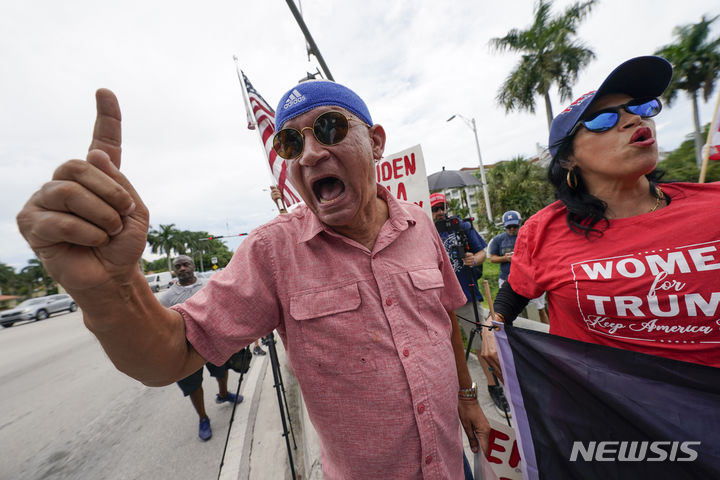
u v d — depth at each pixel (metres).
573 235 1.20
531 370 1.19
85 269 0.54
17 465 3.25
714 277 0.95
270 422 3.10
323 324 0.89
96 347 8.12
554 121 1.27
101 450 3.23
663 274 1.01
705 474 0.95
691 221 1.00
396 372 0.90
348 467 0.92
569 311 1.22
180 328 0.80
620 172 1.09
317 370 0.90
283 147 0.95
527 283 1.36
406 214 1.09
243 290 0.87
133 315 0.65
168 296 3.51
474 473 1.35
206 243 58.75
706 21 14.17
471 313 2.78
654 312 1.02
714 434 0.94
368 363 0.89
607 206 1.16
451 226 2.90
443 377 1.00
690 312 0.98
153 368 0.73
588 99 1.11
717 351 0.96
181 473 2.62
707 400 0.94
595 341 1.17
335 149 0.90
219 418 3.39
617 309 1.08
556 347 1.15
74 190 0.48
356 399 0.89
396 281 0.97
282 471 2.37
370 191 1.00
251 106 3.04
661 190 1.15
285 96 0.95
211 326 0.82
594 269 1.12
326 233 0.96
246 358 2.14
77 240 0.50
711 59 14.38
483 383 2.72
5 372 7.25
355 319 0.90
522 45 15.65
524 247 1.38
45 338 11.05
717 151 1.79
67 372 6.34
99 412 4.19
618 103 1.08
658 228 1.04
